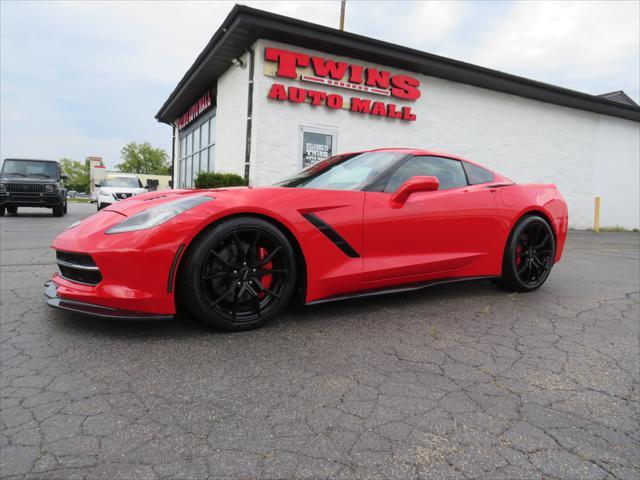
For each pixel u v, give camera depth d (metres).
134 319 2.09
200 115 13.70
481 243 3.19
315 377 1.81
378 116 9.77
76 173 89.38
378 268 2.67
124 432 1.37
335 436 1.38
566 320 2.75
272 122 8.65
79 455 1.25
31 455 1.24
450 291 3.51
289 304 2.91
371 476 1.19
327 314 2.73
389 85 9.76
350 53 9.17
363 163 3.07
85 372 1.80
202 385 1.71
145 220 2.18
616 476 1.22
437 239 2.95
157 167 75.69
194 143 14.72
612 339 2.40
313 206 2.47
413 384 1.77
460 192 3.12
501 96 11.44
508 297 3.34
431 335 2.38
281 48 8.59
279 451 1.29
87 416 1.46
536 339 2.37
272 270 2.37
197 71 10.90
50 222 10.19
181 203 2.24
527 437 1.41
